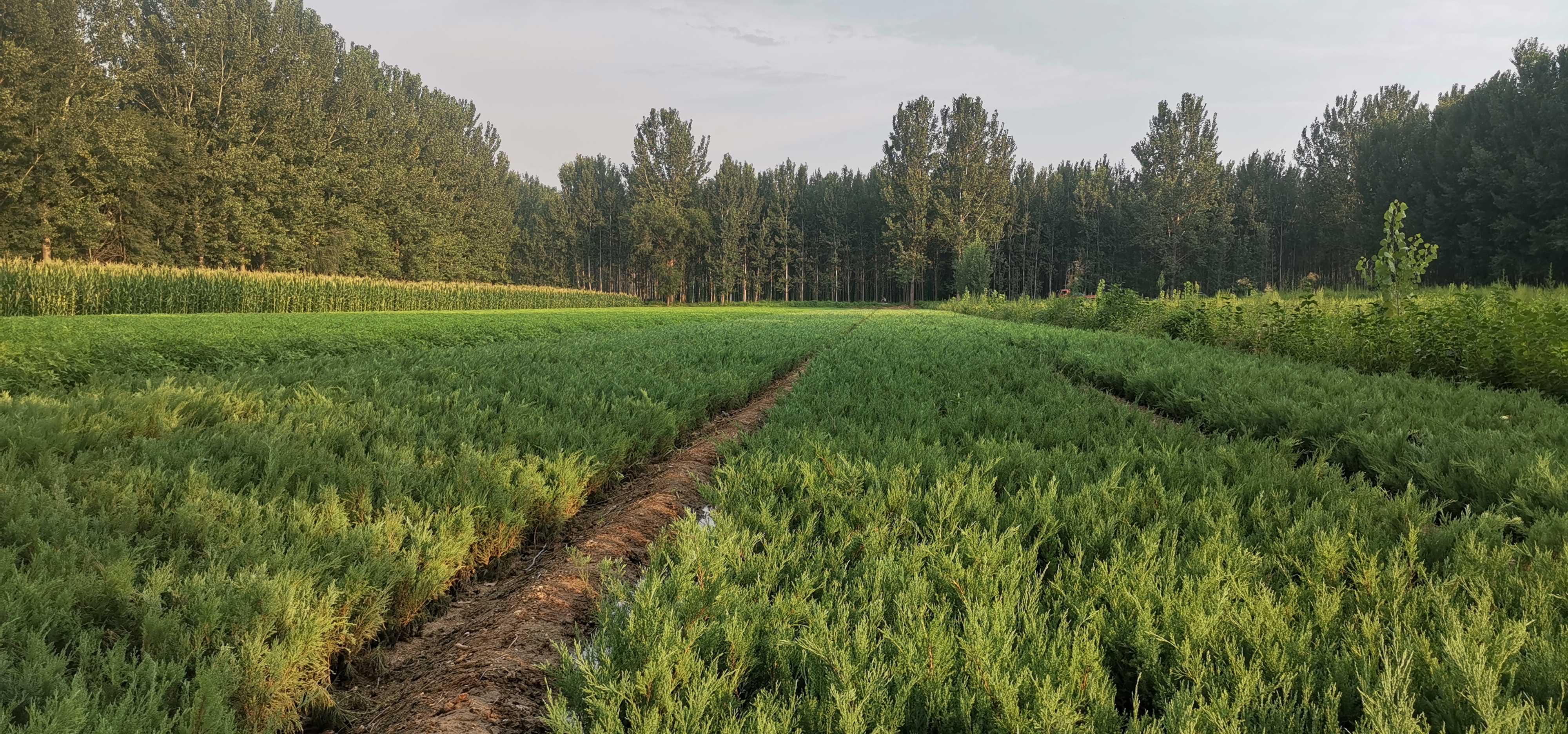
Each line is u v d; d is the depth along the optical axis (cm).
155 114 4703
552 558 422
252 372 884
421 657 314
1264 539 357
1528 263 3494
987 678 221
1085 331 2167
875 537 357
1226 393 767
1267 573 324
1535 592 273
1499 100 3759
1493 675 204
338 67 6016
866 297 10775
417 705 266
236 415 608
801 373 1243
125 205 4281
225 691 224
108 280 2627
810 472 473
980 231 7762
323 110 5669
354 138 5922
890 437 585
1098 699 223
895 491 429
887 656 250
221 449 475
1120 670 260
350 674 296
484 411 648
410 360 1094
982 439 572
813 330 2203
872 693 217
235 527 352
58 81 3791
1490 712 195
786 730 205
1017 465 509
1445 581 286
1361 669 228
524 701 266
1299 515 384
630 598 308
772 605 285
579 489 480
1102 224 8488
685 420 729
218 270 3459
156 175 4516
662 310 5384
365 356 1164
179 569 299
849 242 9925
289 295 3538
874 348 1473
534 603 343
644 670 235
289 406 652
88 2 3994
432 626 345
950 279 9625
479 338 1812
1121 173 9925
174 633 251
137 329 1266
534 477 452
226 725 212
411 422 601
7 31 3656
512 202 9281
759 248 9300
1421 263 1159
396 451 492
